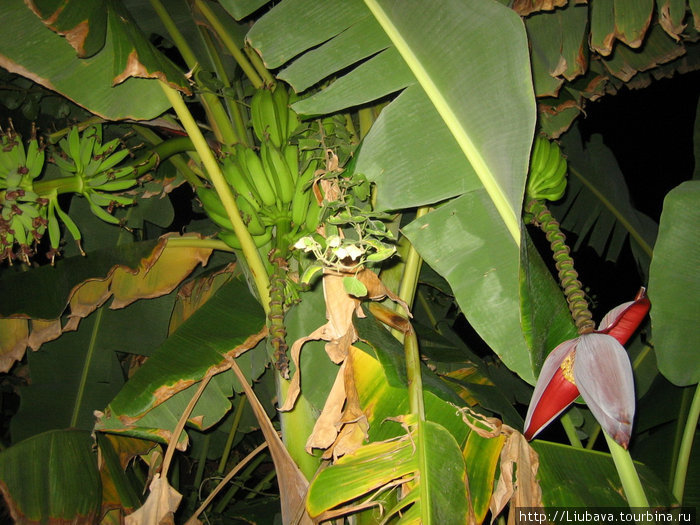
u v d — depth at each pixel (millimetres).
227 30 1699
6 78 1701
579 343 1056
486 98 1104
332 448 1217
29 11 1286
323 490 1104
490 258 1214
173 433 1378
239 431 2158
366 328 1274
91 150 1363
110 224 1779
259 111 1439
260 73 1581
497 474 1191
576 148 1975
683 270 1221
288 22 1265
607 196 1949
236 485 2398
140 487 1550
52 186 1325
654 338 1259
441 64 1158
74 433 1424
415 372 1177
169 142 1474
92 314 1707
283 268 1289
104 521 1499
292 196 1383
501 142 1092
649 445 1488
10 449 1294
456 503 1043
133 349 1706
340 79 1229
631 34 1215
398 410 1216
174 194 2367
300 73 1245
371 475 1095
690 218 1210
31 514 1241
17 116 1758
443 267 1229
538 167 1294
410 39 1192
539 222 1233
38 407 1622
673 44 1524
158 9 1557
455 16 1139
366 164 1234
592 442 1628
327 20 1252
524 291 1087
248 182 1391
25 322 1545
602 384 1015
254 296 1552
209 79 1531
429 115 1196
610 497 1156
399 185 1211
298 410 1343
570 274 1126
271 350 1329
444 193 1192
